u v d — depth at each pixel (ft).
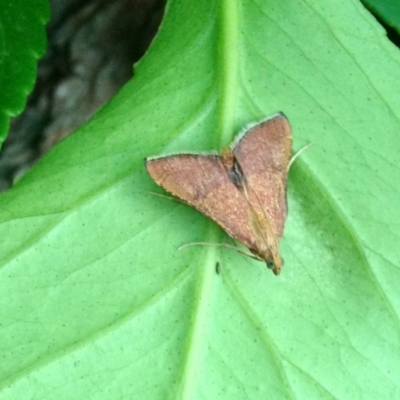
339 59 0.32
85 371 0.30
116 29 0.43
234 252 0.31
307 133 0.32
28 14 0.31
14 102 0.30
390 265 0.31
